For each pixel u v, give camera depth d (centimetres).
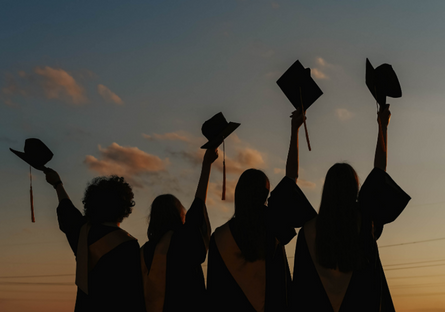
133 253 412
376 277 356
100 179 421
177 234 410
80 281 397
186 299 425
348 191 356
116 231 411
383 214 356
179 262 419
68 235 410
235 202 396
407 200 353
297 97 443
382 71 400
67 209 412
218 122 433
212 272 402
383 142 382
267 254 391
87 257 400
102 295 397
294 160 388
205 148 416
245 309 389
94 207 412
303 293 370
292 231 385
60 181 429
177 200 450
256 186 390
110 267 402
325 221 359
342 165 362
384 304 361
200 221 398
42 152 434
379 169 365
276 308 390
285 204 380
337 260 356
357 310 353
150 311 423
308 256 372
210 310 402
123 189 419
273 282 392
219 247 400
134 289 407
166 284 423
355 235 354
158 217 441
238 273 394
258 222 388
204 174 411
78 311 400
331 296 358
